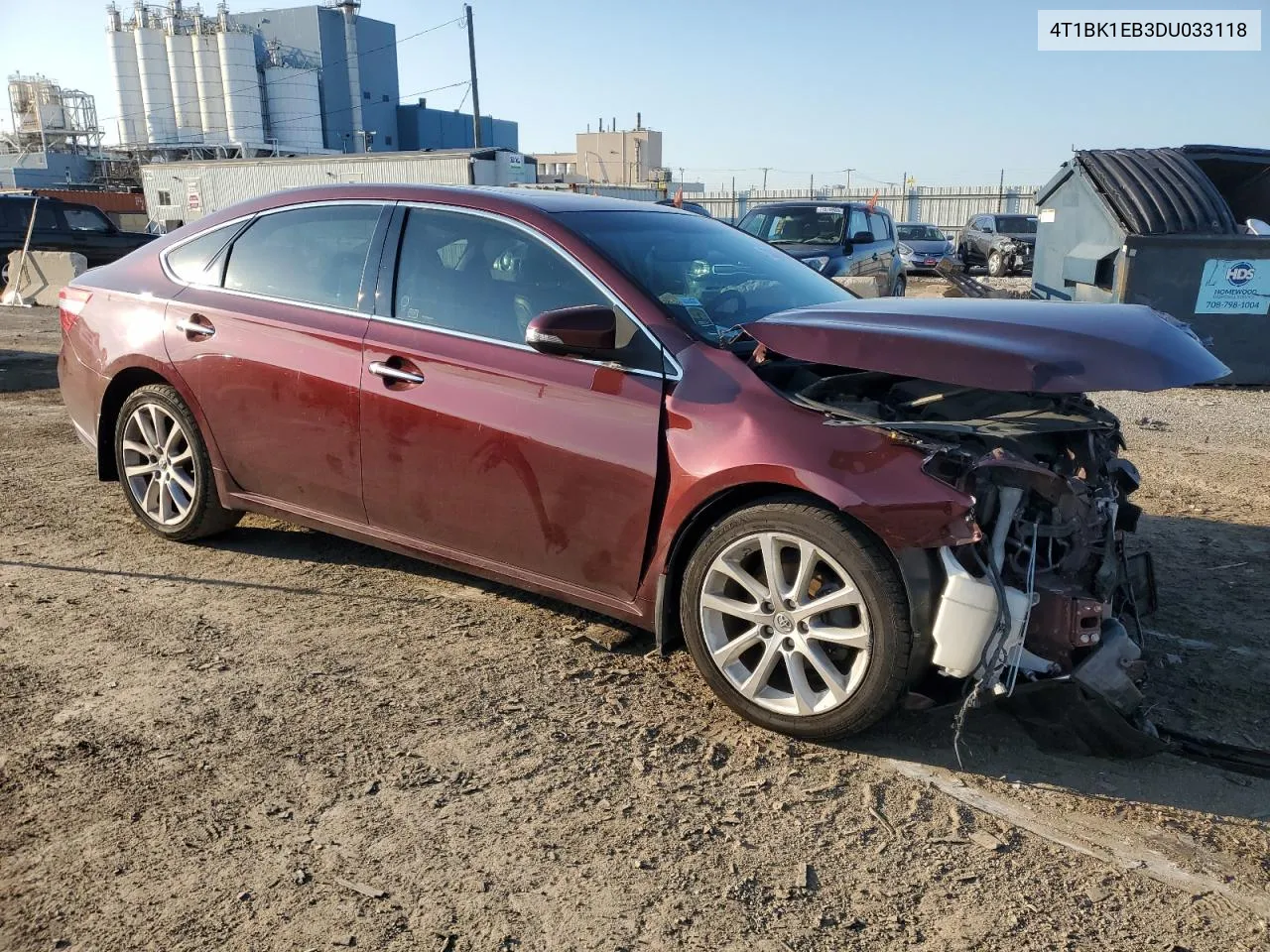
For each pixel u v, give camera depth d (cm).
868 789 295
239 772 295
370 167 3081
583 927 237
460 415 367
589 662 369
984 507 295
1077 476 329
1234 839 274
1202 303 993
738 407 321
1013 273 2517
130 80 6334
